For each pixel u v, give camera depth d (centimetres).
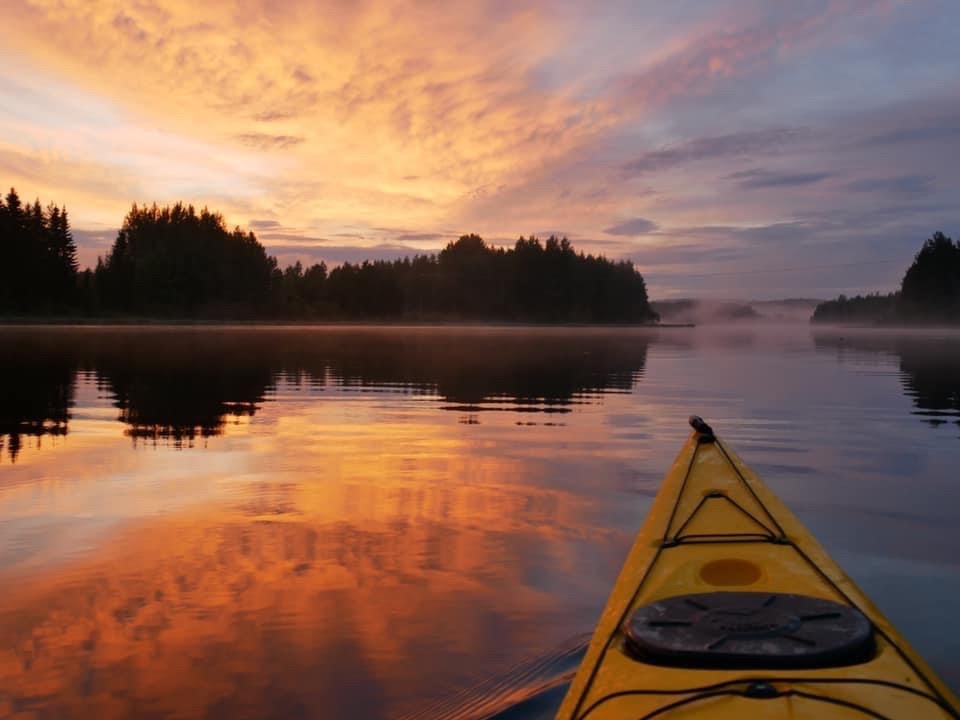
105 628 431
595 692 264
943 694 247
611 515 663
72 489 743
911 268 12569
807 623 282
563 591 487
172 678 377
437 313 13988
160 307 10031
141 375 1961
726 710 237
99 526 621
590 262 15462
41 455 907
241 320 11119
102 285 9425
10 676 379
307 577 509
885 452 961
